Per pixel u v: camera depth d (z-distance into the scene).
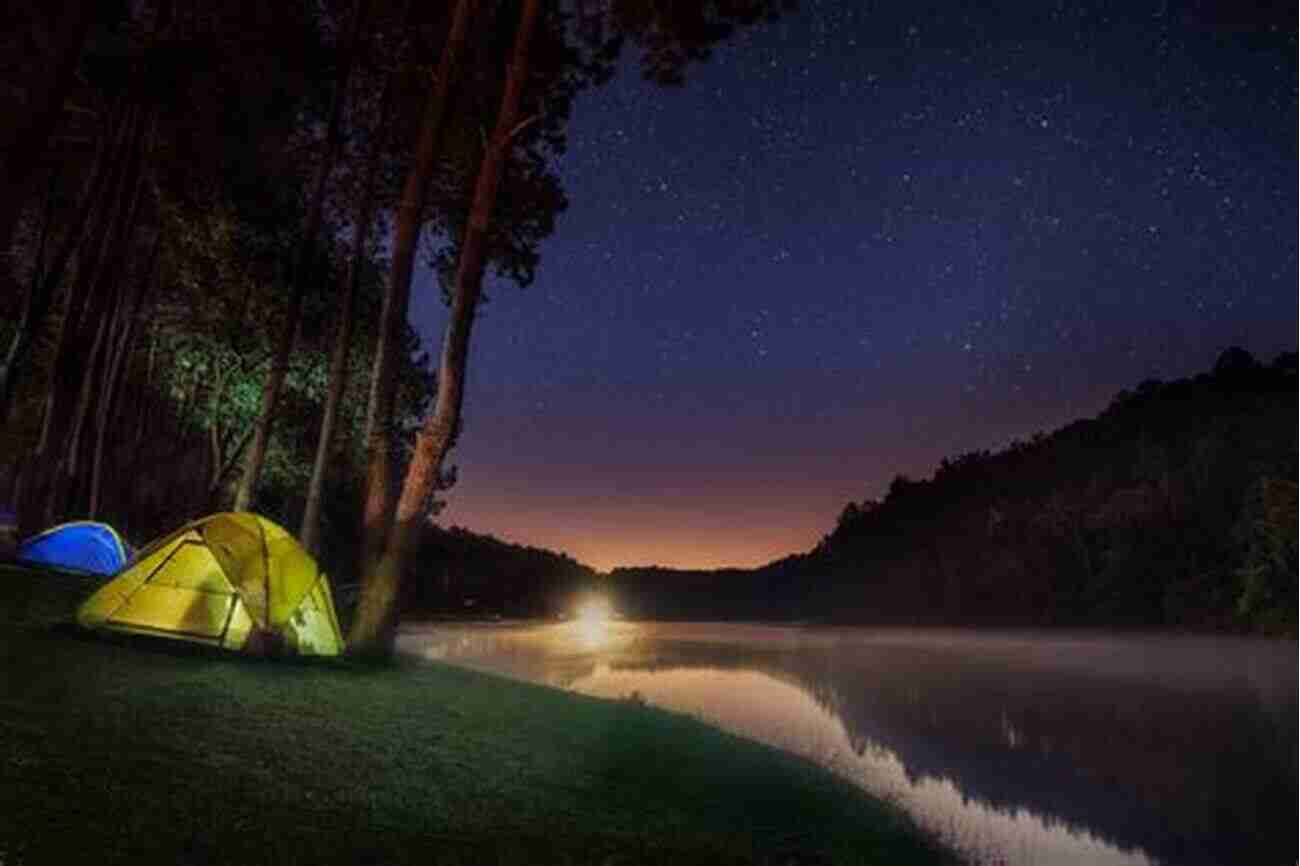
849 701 22.39
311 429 32.47
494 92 19.45
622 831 7.30
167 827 5.50
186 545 12.23
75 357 23.58
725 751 11.63
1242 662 41.38
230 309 29.67
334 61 24.72
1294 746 17.86
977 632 74.06
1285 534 65.06
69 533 19.27
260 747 7.55
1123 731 20.08
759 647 43.59
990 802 11.96
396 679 12.36
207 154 26.69
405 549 14.02
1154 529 91.44
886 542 168.75
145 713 7.94
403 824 6.44
